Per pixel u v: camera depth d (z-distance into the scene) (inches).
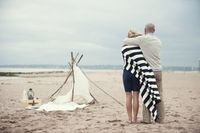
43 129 281.3
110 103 492.7
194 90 765.9
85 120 329.1
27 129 281.3
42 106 427.5
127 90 299.3
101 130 271.9
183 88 832.9
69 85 954.1
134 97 296.4
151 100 286.7
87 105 460.8
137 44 289.1
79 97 487.5
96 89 795.4
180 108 424.2
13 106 450.9
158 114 297.3
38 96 618.5
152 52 288.5
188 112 385.7
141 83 287.6
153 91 285.4
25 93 474.3
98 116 358.0
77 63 515.8
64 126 294.7
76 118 343.0
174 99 548.7
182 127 277.3
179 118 337.1
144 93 287.6
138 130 265.4
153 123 297.1
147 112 297.0
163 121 299.4
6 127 290.7
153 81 285.6
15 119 334.3
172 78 1446.9
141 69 285.7
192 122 308.8
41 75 1825.8
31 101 462.9
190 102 501.0
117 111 400.2
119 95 642.2
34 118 342.0
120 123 301.1
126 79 295.4
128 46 291.1
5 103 484.4
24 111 396.8
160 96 294.0
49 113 379.9
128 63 291.6
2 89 762.2
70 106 431.5
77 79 498.0
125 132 260.4
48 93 686.5
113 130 269.6
